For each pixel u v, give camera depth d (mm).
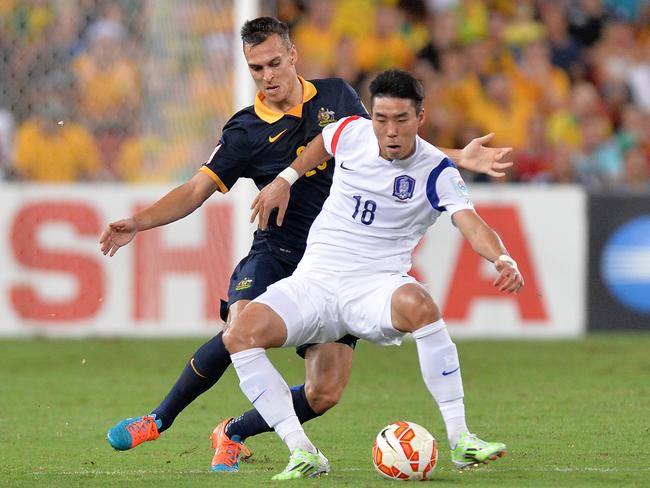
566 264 42500
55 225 41406
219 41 44688
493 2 53688
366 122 19281
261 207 19672
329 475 18500
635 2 55562
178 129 45344
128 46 46562
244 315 18375
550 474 18812
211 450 22500
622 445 22375
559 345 39938
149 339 40812
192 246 41406
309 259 19297
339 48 51938
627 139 52594
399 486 17344
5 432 24656
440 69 52125
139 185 41938
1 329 41469
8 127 45781
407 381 32531
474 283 41969
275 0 53031
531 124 51031
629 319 42844
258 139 21141
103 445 23094
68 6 46844
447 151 20312
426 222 19109
